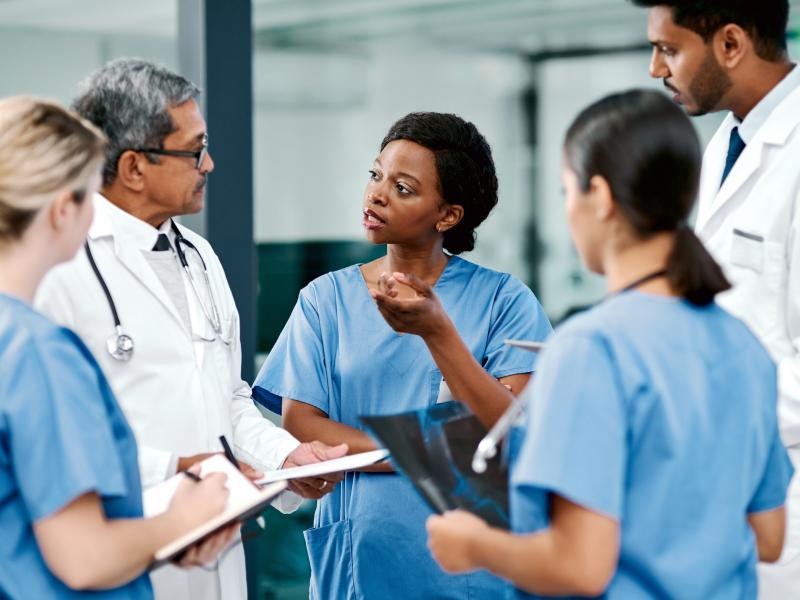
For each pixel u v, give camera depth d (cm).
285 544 355
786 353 179
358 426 188
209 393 181
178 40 250
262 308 469
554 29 455
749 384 118
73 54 327
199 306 184
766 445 123
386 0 467
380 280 169
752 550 123
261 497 137
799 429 172
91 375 124
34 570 121
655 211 114
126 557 123
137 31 328
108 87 169
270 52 465
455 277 194
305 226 473
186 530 131
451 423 138
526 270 483
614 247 118
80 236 125
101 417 123
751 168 183
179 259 185
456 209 187
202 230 249
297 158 471
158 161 170
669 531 112
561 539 109
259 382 195
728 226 187
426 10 466
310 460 180
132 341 172
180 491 137
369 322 190
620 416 110
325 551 189
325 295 195
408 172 183
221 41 245
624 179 113
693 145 115
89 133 125
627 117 114
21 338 119
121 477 122
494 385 172
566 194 120
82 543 118
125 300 174
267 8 462
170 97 169
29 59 325
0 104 123
